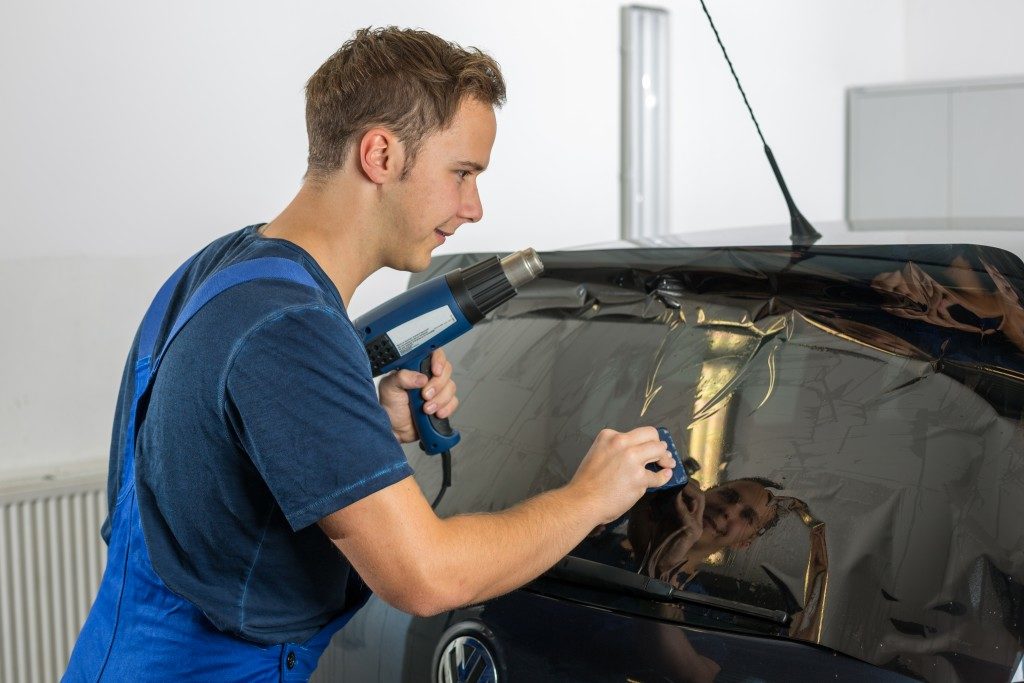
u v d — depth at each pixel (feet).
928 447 4.42
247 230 4.14
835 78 19.35
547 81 14.43
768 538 4.37
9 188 9.89
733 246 5.42
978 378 4.53
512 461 5.30
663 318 5.53
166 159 10.87
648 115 15.48
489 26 13.69
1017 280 4.61
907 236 6.08
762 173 18.12
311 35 11.92
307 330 3.37
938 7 20.45
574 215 15.01
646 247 5.95
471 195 3.86
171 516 3.59
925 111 18.65
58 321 10.29
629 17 15.14
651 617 4.29
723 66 17.17
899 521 4.22
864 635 3.95
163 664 3.77
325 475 3.34
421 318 4.46
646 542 4.59
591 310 5.82
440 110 3.60
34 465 10.25
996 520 4.11
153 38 10.66
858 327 4.95
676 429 4.96
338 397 3.37
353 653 5.03
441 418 4.67
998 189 18.11
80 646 4.09
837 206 19.70
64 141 10.16
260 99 11.55
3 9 9.70
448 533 3.53
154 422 3.58
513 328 6.03
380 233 3.77
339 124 3.64
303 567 3.75
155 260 10.87
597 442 4.07
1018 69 19.65
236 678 3.79
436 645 4.66
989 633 3.84
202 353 3.43
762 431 4.76
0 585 9.41
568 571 4.66
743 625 4.15
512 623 4.49
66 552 9.80
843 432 4.60
